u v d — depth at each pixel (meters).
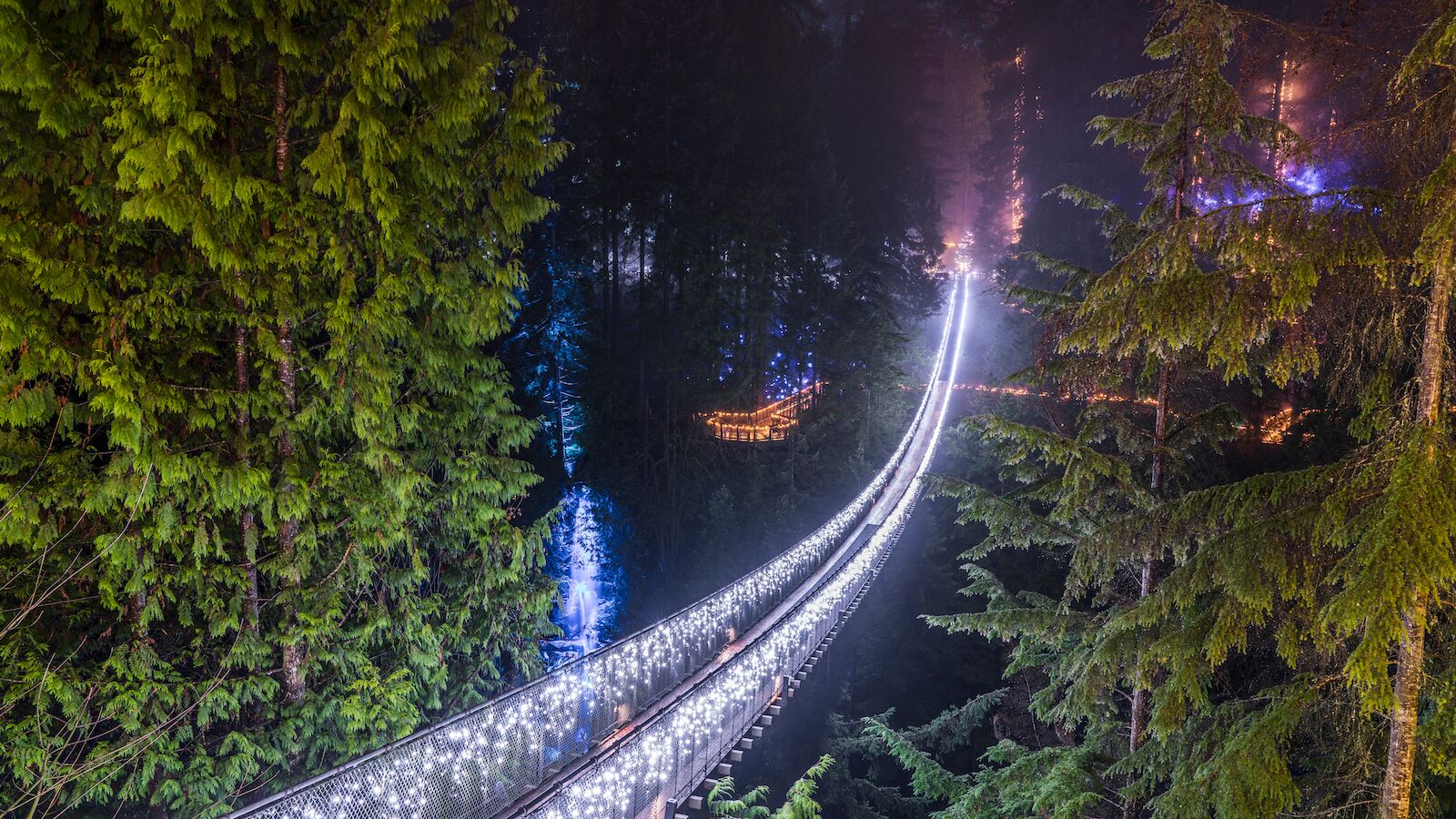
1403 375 5.29
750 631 12.98
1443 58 3.93
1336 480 4.37
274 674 7.79
